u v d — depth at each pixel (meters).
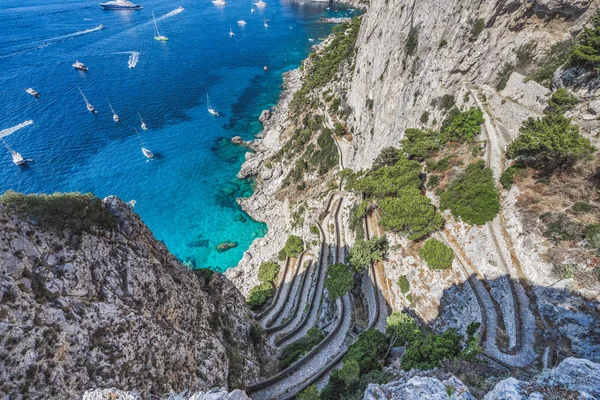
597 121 32.12
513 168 35.72
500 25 43.06
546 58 40.75
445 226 38.69
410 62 56.00
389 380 24.97
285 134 100.69
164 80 133.12
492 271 32.22
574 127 31.53
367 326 38.56
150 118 110.69
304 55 161.62
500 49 44.12
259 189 88.25
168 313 25.53
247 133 108.75
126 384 20.34
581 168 30.81
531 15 41.34
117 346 20.62
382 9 68.44
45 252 19.47
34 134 96.81
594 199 29.02
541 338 25.84
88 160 91.94
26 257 18.55
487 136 41.28
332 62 109.44
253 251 72.31
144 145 99.56
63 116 105.56
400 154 50.78
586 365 16.05
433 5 49.34
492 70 45.34
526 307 28.17
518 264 30.78
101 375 19.31
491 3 41.81
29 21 180.75
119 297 22.11
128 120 108.25
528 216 31.45
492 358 25.92
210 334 29.89
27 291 18.00
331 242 56.97
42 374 16.97
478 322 28.45
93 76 130.00
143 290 23.94
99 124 104.75
